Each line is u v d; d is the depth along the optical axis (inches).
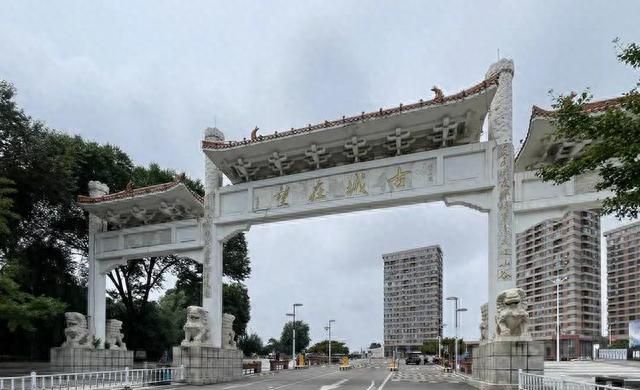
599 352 3102.9
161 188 1163.9
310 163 1059.3
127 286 1688.0
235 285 2539.4
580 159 404.5
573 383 505.7
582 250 3693.4
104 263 1272.1
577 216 3713.1
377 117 933.8
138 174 1642.5
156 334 1731.1
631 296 4072.3
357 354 4854.8
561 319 3688.5
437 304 4813.0
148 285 1733.5
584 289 3641.7
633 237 4126.5
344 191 990.4
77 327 1200.2
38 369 1194.0
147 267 1728.6
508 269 825.5
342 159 1043.3
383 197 951.6
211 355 1058.1
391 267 5172.2
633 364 1963.6
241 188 1108.5
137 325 1670.8
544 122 809.5
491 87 852.6
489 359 799.1
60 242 1387.8
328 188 1008.9
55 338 1315.2
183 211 1210.6
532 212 838.5
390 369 2103.8
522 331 762.2
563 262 3713.1
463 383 1103.6
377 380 1231.5
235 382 1087.6
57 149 1251.8
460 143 965.2
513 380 743.7
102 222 1295.5
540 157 885.2
